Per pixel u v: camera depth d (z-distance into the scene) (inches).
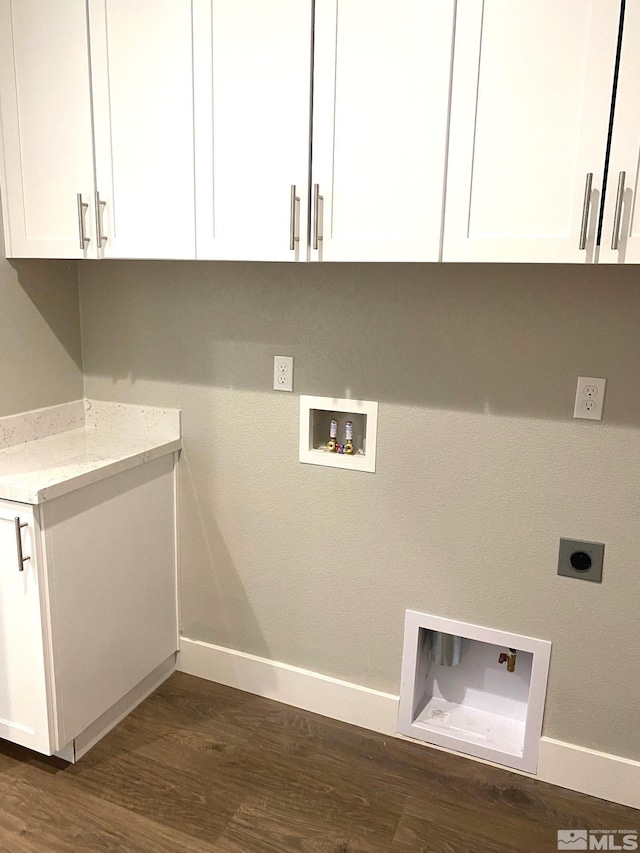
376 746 85.8
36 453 84.6
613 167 55.1
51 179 77.9
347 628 88.4
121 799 75.9
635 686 74.7
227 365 88.0
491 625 80.3
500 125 58.2
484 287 73.2
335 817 74.3
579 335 70.2
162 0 68.3
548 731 79.7
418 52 59.7
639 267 66.7
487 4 56.7
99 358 96.2
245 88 66.7
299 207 66.9
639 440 69.6
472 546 79.4
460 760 83.6
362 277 78.6
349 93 62.9
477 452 76.9
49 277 90.4
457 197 60.7
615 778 76.9
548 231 58.4
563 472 73.4
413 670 85.2
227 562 94.0
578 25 54.5
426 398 78.1
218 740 85.9
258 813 74.5
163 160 71.9
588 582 74.5
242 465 90.0
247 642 95.2
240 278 85.0
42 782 78.0
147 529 89.5
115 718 88.5
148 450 86.6
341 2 61.5
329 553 87.3
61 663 76.9
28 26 75.0
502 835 72.4
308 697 92.0
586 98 55.1
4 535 73.6
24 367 88.1
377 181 63.4
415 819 74.2
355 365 80.9
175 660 100.7
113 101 72.8
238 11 65.5
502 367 74.0
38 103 76.5
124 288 92.2
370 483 83.0
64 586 76.1
